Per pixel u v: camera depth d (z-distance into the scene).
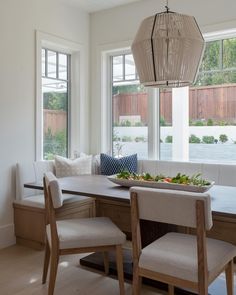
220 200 2.06
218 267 1.75
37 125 3.74
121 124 4.46
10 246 3.40
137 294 1.84
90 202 3.65
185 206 1.63
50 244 2.21
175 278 1.70
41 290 2.40
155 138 4.14
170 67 2.16
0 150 3.37
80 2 4.08
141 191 1.75
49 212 2.22
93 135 4.54
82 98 4.44
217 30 3.55
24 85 3.60
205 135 3.85
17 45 3.51
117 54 4.45
